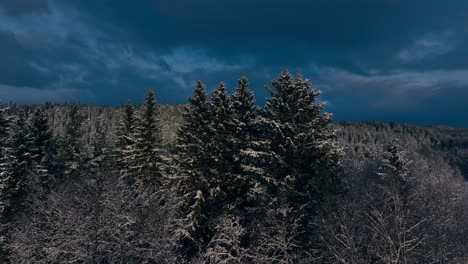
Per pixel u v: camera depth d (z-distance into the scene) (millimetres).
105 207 28922
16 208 36188
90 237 27641
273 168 28422
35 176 37219
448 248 23844
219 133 29656
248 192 28906
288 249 27531
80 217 28672
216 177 28500
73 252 27062
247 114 30359
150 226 28219
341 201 27016
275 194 27969
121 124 45125
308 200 28250
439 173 55719
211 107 30875
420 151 111688
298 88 29578
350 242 22375
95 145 49406
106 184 31391
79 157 44531
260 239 27016
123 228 28719
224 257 28141
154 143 38312
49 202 32688
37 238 30125
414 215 25719
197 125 30922
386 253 21469
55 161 45469
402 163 35188
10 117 37250
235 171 30172
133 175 37719
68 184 35531
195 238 29891
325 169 28516
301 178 28172
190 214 27922
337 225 25438
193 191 28656
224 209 28891
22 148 39438
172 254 28484
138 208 29844
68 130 46938
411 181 34438
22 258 29625
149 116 38438
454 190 45188
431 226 25203
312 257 26094
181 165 29938
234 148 29797
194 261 27734
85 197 30031
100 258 27500
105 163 45531
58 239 28906
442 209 30453
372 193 30297
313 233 27250
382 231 22906
